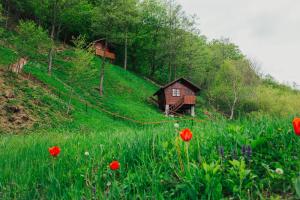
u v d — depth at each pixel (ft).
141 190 11.54
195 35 218.59
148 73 230.48
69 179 14.06
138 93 165.17
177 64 215.31
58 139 26.12
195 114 165.17
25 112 83.97
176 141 12.84
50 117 87.51
